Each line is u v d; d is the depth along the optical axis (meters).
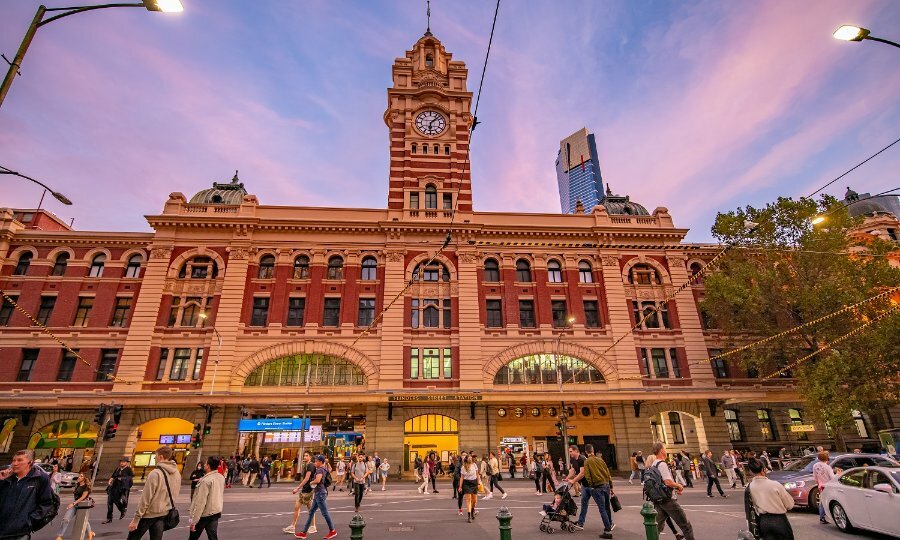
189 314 33.56
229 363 31.75
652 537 8.39
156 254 34.38
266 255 35.69
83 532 10.42
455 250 36.84
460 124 42.62
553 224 38.97
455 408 32.47
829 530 12.32
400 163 40.69
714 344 36.72
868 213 47.78
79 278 33.97
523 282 36.88
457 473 19.62
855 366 26.14
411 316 34.84
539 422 33.75
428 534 12.70
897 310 25.52
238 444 30.41
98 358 32.03
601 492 11.73
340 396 30.38
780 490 8.27
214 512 8.77
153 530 7.79
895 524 10.39
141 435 32.00
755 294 29.83
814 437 35.06
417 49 46.94
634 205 42.75
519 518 15.00
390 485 27.59
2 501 6.55
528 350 34.53
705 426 33.66
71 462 29.56
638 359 35.19
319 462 13.09
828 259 28.72
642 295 37.34
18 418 30.48
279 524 14.77
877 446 34.59
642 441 32.84
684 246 39.06
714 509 16.48
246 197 37.25
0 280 33.34
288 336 33.03
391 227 36.41
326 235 36.38
